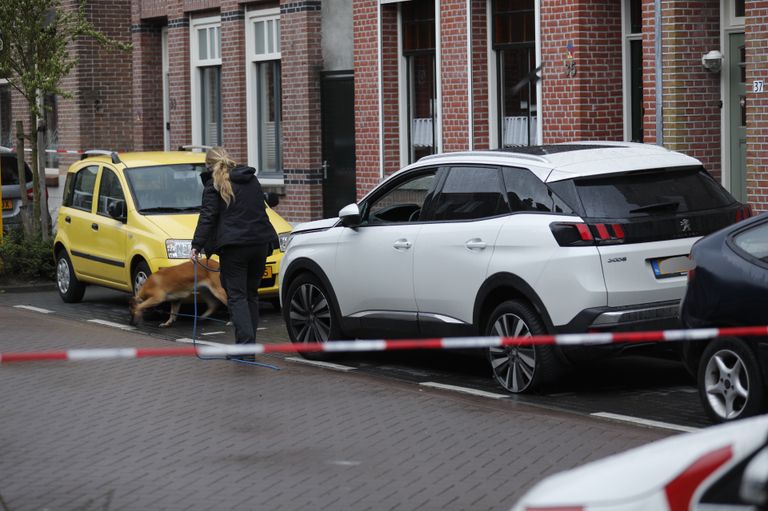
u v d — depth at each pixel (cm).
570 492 909
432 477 1736
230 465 1825
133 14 5969
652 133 3422
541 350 2245
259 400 2261
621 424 2052
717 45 3400
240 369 2566
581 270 2180
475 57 4041
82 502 1659
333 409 2173
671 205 2253
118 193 3569
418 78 4409
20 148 4600
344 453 1878
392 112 4469
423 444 1917
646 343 2208
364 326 2631
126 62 6338
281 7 4922
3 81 7031
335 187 4866
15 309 3688
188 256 3312
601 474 932
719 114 3419
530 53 3928
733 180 3419
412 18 4394
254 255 2625
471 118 4056
